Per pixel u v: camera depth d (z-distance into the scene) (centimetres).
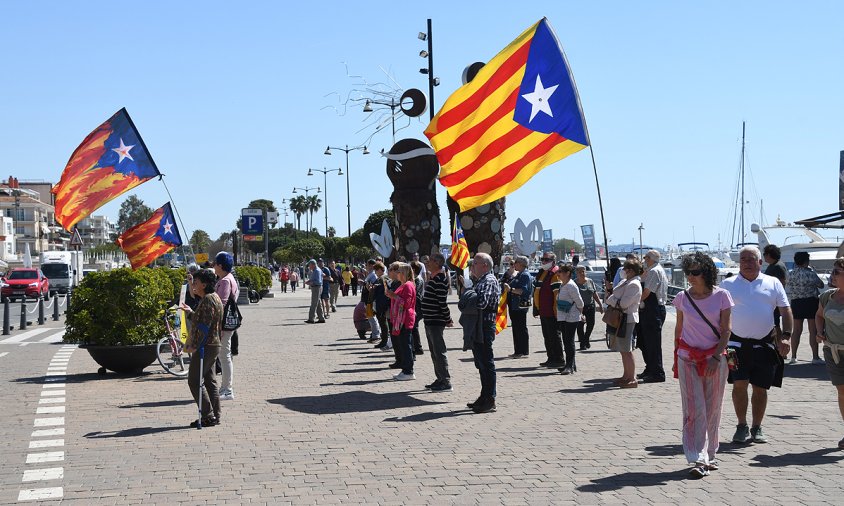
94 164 1522
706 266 727
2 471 767
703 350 728
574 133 1202
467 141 1230
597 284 3741
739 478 707
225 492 682
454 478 718
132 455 826
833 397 1109
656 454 801
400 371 1477
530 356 1659
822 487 674
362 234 11712
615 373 1391
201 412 973
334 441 881
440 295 1223
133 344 1420
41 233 13775
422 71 3609
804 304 1463
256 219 7194
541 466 757
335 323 2788
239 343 2056
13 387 1318
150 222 1692
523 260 1619
